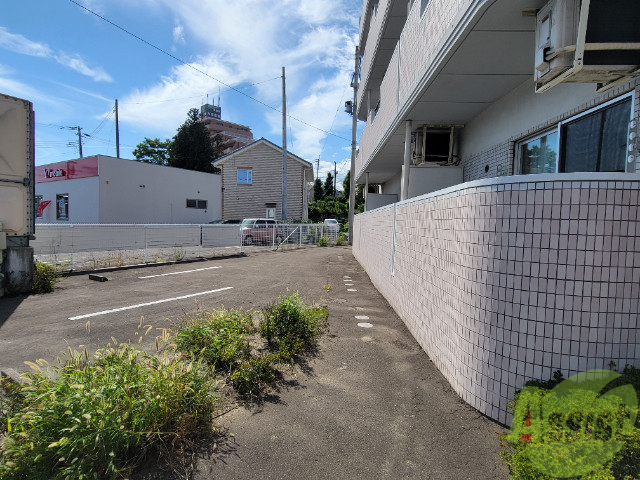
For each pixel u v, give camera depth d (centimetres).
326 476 204
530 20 345
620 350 219
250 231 1711
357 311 574
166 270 1005
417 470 209
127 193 1878
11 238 659
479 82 488
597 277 218
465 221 286
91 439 194
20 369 332
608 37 272
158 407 222
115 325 474
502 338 248
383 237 698
